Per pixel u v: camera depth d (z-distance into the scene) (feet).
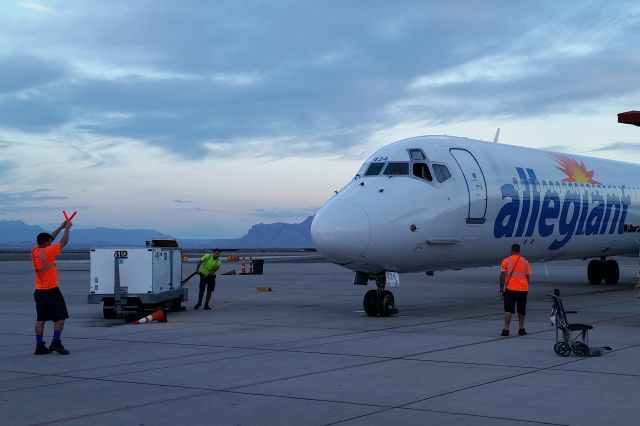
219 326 57.62
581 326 40.34
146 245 69.62
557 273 144.46
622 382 33.32
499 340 47.67
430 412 27.91
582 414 27.37
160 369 37.99
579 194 83.20
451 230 63.46
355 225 57.52
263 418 27.32
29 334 53.72
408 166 63.16
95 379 35.37
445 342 46.83
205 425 26.43
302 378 35.04
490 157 71.41
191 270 176.04
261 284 118.01
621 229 92.94
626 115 52.49
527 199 73.10
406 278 133.39
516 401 29.60
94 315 69.00
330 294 94.32
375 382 33.86
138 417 27.66
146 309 67.36
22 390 32.89
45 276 43.32
